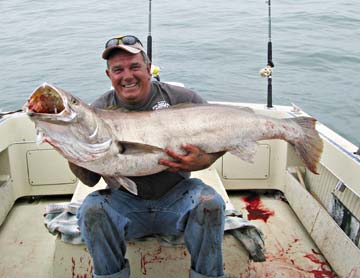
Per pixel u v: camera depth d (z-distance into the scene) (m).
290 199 2.39
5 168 2.38
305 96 4.34
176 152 1.54
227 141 1.59
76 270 1.76
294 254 2.05
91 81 4.97
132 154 1.47
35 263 2.01
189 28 7.50
